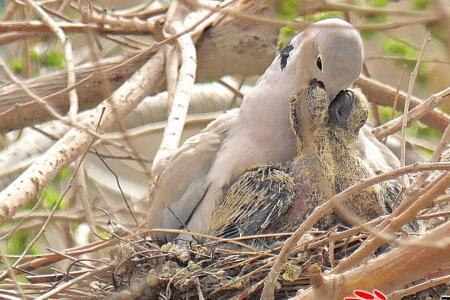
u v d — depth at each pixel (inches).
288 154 439.5
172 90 530.6
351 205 416.5
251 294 397.1
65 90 394.3
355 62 422.9
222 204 432.8
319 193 419.8
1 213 423.8
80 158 501.4
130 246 413.4
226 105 649.0
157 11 573.6
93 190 661.3
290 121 431.2
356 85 536.7
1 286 433.1
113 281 413.7
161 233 460.4
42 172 440.1
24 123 548.4
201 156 451.8
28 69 565.9
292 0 358.9
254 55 578.6
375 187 416.8
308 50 413.4
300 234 314.7
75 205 586.6
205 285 400.2
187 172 450.6
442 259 293.3
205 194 444.5
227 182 436.5
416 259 296.4
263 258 401.1
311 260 387.2
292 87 438.0
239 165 437.1
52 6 618.8
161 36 557.3
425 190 326.0
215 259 409.7
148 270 411.8
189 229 449.1
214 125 462.9
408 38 541.6
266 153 438.0
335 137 426.3
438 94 478.6
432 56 537.6
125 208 573.6
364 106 428.8
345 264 313.6
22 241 536.7
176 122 493.0
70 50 470.3
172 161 456.4
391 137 573.0
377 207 418.3
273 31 570.3
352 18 513.7
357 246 399.2
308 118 395.9
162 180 456.8
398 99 543.5
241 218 425.1
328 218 419.5
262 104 443.2
